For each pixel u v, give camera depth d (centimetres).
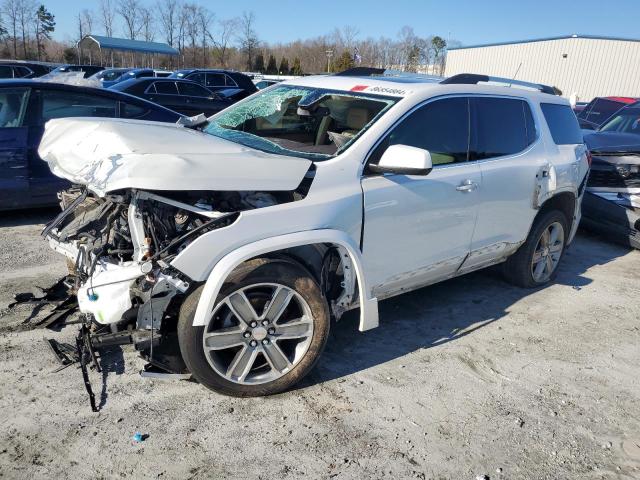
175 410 313
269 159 316
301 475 273
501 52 3709
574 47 3316
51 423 295
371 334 420
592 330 457
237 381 317
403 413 327
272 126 450
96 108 671
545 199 489
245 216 302
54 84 637
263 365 335
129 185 278
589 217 715
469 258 441
